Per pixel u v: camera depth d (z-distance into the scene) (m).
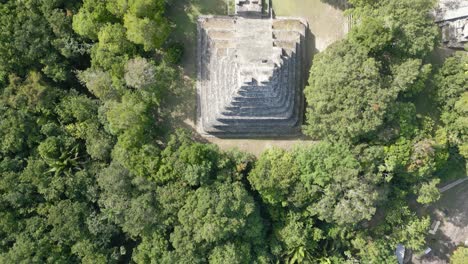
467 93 51.62
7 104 53.41
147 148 50.91
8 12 51.66
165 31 50.16
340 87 48.97
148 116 53.09
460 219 61.47
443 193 60.88
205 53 54.16
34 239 52.12
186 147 50.75
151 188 51.34
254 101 51.19
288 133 56.12
